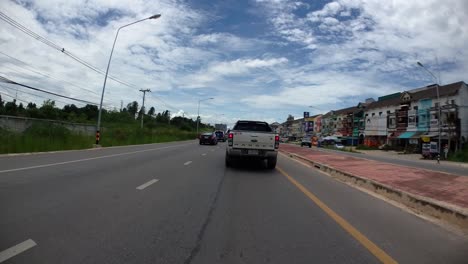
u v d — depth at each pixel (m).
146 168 12.98
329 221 6.20
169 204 7.02
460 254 4.68
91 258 4.03
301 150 34.00
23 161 13.50
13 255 4.00
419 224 6.30
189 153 23.09
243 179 11.38
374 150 60.19
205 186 9.53
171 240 4.80
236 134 14.37
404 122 57.66
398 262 4.29
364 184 11.15
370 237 5.31
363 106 81.81
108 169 12.05
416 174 12.93
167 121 113.44
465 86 47.56
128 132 39.78
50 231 4.90
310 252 4.54
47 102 58.75
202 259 4.16
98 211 6.13
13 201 6.55
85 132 32.53
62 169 11.41
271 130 16.44
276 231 5.45
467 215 6.29
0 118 22.78
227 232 5.30
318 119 114.38
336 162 18.38
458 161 36.62
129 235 4.92
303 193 9.10
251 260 4.20
